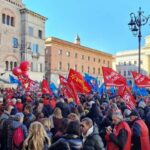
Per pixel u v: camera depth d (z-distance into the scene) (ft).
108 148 26.76
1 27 187.62
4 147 29.73
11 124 28.25
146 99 62.54
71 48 267.59
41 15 215.72
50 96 67.67
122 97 52.49
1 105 48.93
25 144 21.48
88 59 290.97
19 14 202.49
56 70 249.75
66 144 21.11
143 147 27.66
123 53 382.63
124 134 25.94
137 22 75.77
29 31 206.49
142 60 363.76
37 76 214.48
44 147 21.47
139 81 64.49
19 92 90.99
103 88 91.25
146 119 34.35
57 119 31.24
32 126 21.74
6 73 188.44
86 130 23.59
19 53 201.67
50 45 246.47
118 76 60.80
